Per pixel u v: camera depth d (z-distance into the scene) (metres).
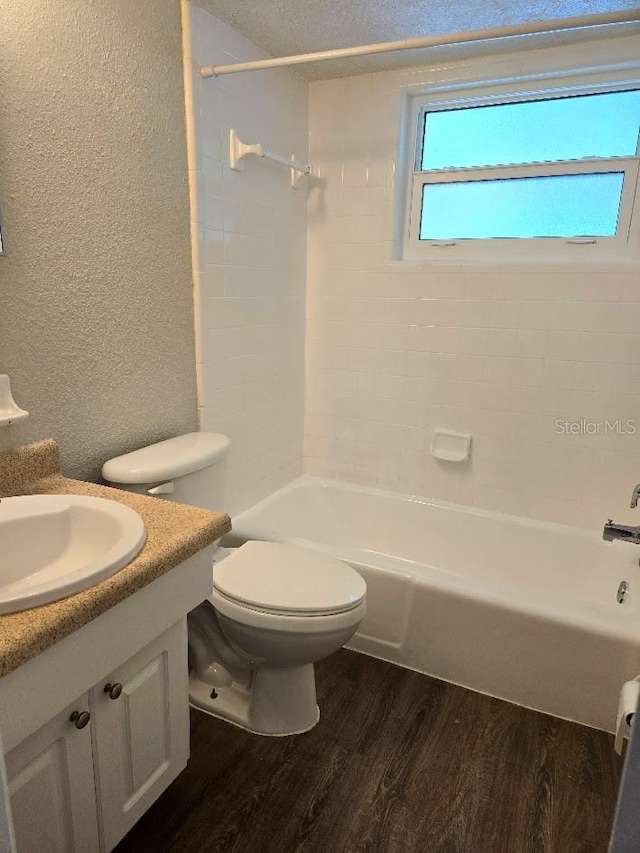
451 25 1.90
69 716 0.97
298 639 1.47
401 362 2.50
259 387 2.36
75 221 1.42
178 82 1.72
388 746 1.59
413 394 2.51
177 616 1.13
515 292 2.22
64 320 1.43
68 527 1.19
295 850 1.29
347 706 1.75
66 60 1.34
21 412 1.28
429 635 1.87
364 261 2.48
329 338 2.63
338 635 1.49
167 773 1.27
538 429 2.30
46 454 1.40
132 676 1.11
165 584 1.08
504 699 1.79
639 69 1.98
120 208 1.56
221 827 1.34
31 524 1.14
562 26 1.42
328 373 2.68
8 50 1.20
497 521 2.38
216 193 1.93
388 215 2.39
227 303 2.07
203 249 1.90
